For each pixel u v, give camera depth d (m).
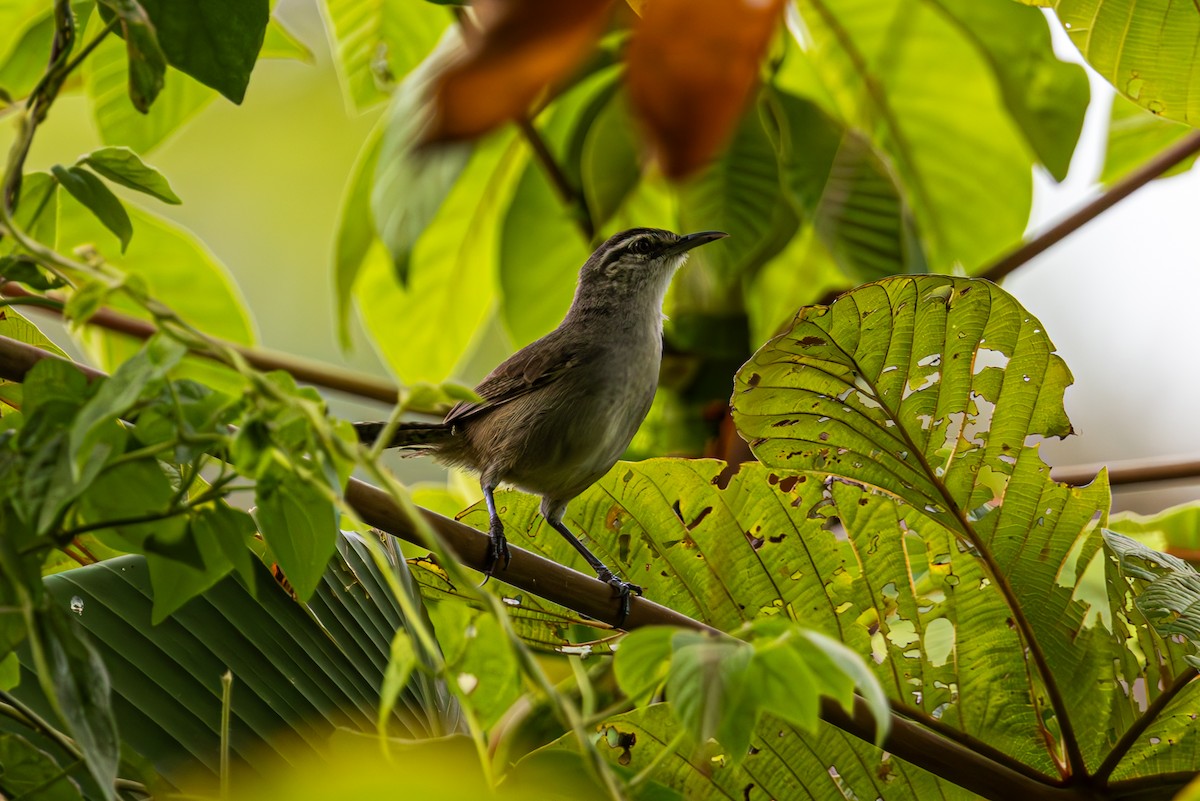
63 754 4.81
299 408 3.64
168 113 8.48
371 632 6.07
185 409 3.92
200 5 4.77
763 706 3.39
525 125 9.12
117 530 4.11
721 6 3.71
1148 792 6.29
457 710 6.45
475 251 11.23
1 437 3.85
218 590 5.61
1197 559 8.40
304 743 5.44
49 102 4.25
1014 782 6.11
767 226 8.65
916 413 6.16
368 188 9.41
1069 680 6.45
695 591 7.01
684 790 6.34
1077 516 6.36
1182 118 6.71
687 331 10.13
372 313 11.29
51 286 4.34
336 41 9.16
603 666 7.60
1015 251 9.12
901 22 10.40
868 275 8.88
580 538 6.96
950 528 6.50
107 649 5.21
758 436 6.32
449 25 9.12
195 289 9.41
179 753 5.12
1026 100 9.77
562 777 4.68
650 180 11.26
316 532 4.21
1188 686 6.10
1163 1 6.54
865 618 6.86
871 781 6.33
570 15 3.32
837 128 8.95
